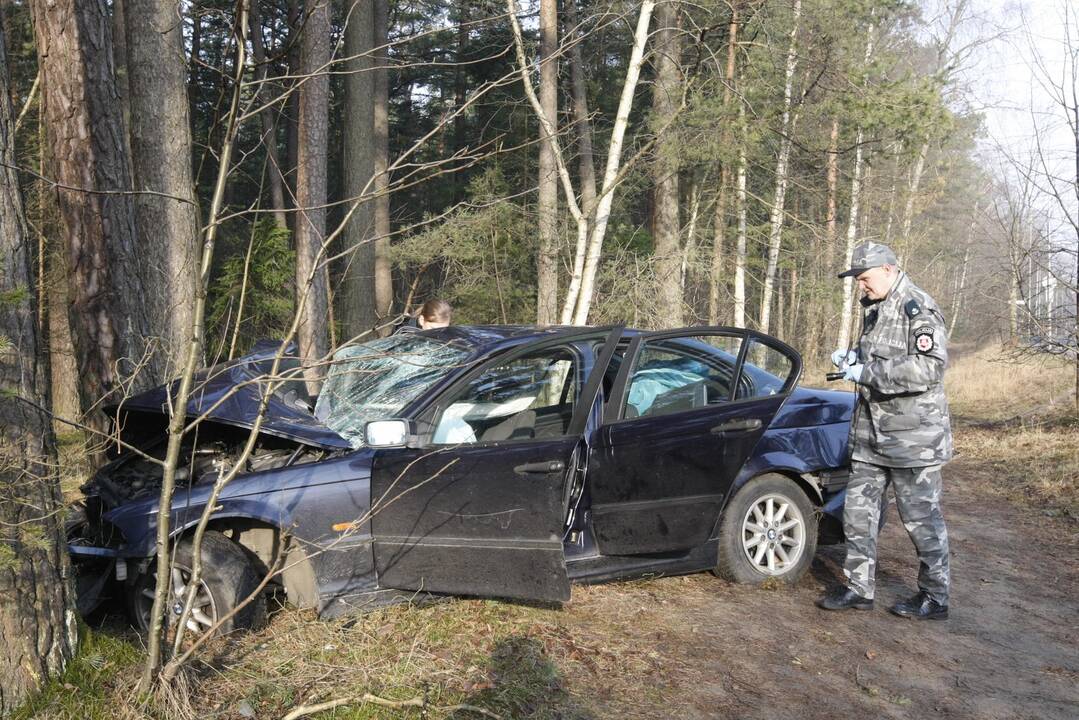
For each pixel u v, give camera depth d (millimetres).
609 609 4496
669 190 17719
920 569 4797
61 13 7117
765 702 3613
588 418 4348
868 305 4758
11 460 3072
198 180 3066
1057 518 7520
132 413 4547
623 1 9625
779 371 5367
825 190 18672
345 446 4227
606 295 15625
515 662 3756
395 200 28438
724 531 4926
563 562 3785
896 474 4695
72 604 3365
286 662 3652
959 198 27141
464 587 3986
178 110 8180
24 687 3084
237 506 3934
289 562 4156
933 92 14602
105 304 7273
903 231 25719
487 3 12031
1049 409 14438
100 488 4371
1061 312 12711
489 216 17094
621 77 23000
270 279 14117
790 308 29281
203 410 4199
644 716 3398
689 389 4902
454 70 28453
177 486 4191
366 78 18016
